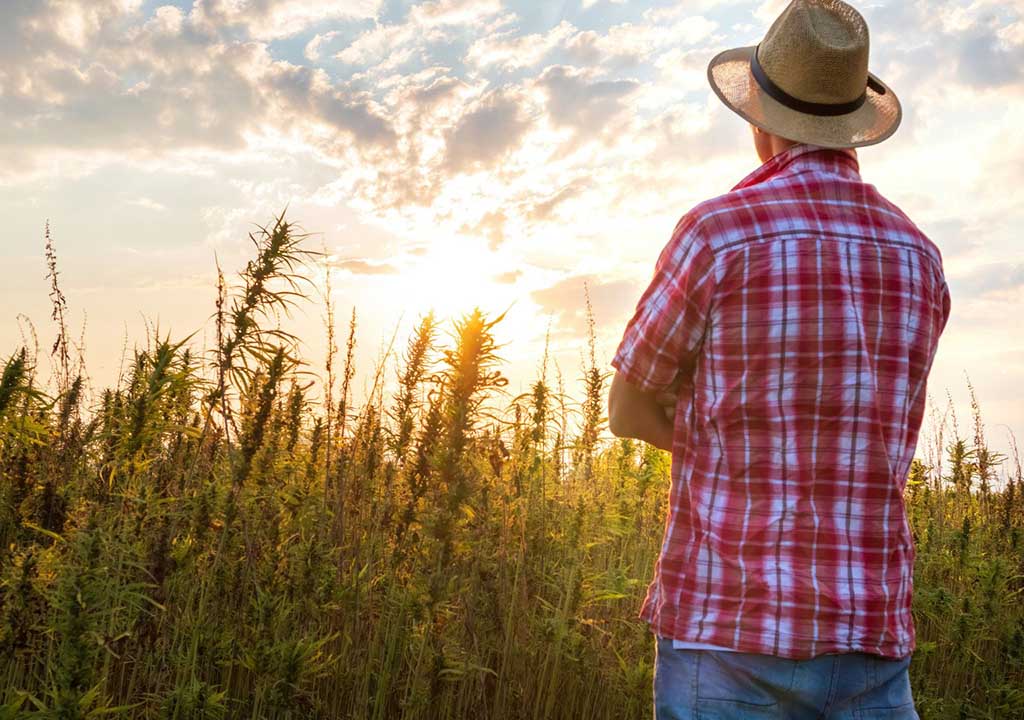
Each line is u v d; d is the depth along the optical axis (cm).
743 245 170
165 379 323
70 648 261
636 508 553
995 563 535
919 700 443
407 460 401
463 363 348
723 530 167
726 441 169
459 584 392
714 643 163
